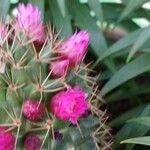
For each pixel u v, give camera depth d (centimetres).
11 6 31
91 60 33
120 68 29
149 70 30
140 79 35
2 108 21
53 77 22
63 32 29
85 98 22
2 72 21
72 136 22
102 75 31
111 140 27
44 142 22
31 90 22
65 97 21
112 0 36
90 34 29
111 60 30
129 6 27
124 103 34
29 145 22
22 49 22
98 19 29
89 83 27
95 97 27
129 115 30
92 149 23
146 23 34
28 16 24
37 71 22
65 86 22
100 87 32
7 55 22
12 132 21
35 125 22
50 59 22
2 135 21
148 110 27
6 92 21
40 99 21
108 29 34
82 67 25
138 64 28
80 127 23
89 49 33
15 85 21
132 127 27
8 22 26
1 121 21
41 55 22
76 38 24
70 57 23
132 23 33
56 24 29
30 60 22
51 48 23
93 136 24
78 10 30
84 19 30
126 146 27
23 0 30
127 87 32
